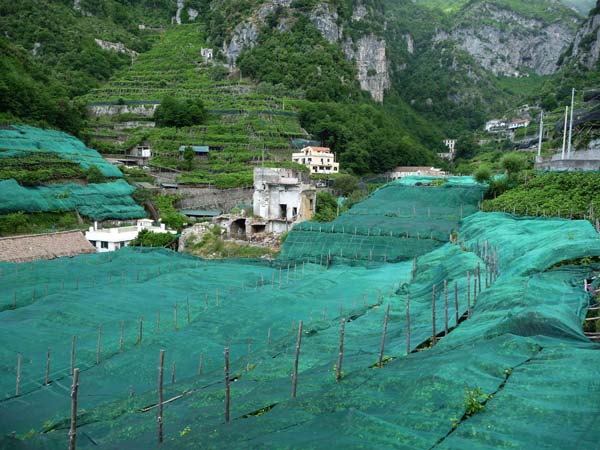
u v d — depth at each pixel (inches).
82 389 1099.9
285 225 2970.0
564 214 1989.4
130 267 2176.4
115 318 1507.1
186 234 2906.0
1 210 2915.8
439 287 1435.8
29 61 5625.0
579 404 572.7
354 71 7726.4
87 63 6840.6
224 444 603.8
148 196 3703.3
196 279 1971.0
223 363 1198.9
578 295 1024.9
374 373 772.0
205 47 7854.3
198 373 1157.7
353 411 593.3
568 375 634.8
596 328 913.5
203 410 814.5
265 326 1418.6
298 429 590.9
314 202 3152.1
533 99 7613.2
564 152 3144.7
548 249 1240.2
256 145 4960.6
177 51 7736.2
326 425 586.9
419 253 2212.1
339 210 3356.3
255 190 3105.3
